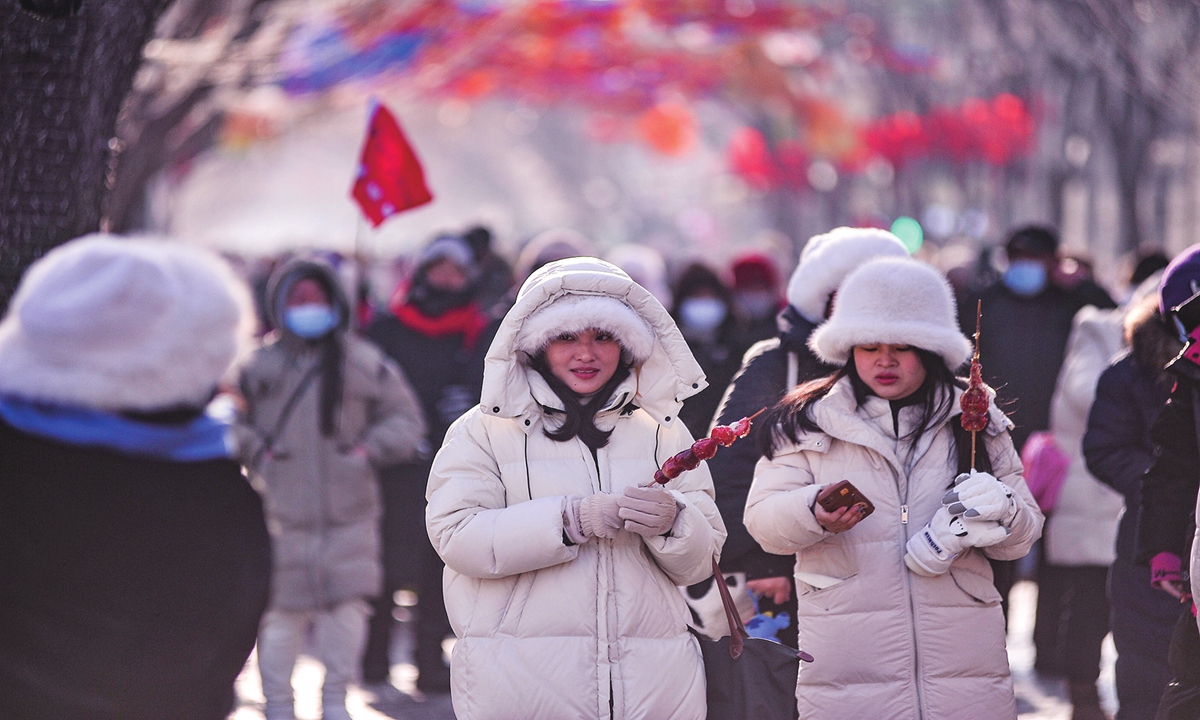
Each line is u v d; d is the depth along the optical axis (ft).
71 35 46.32
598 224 612.29
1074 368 57.77
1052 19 150.51
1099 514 57.16
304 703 61.05
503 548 29.37
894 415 35.63
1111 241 235.61
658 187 601.21
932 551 33.42
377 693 63.62
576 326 30.27
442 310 67.46
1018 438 65.72
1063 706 59.36
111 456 23.38
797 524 33.91
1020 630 78.74
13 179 46.06
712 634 39.99
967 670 34.27
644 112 292.81
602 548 30.14
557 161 612.70
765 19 190.60
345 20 118.62
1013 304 67.15
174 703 23.81
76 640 23.31
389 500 64.49
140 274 23.31
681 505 30.14
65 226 46.52
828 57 237.45
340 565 54.54
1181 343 42.01
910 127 220.64
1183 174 197.77
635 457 31.19
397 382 57.21
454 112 337.31
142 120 106.22
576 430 30.81
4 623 23.22
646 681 29.78
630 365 31.48
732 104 283.59
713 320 61.72
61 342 23.02
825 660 34.53
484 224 98.84
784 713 30.83
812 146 238.89
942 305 35.09
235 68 106.22
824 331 35.37
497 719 29.63
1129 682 42.45
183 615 23.77
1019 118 201.16
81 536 23.26
